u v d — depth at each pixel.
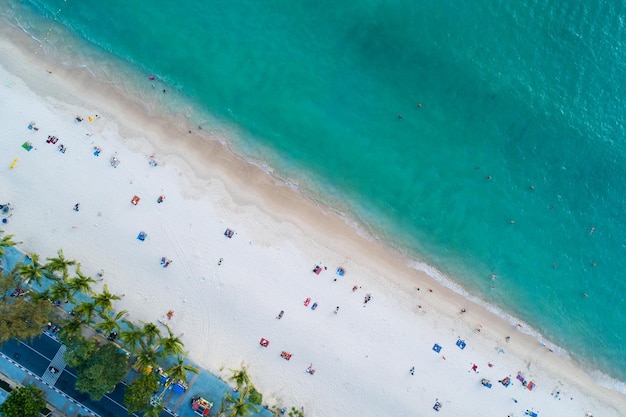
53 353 45.81
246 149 49.19
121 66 48.75
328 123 50.53
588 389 50.56
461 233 51.06
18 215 46.47
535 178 51.09
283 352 47.88
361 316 48.75
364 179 50.56
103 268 46.78
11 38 47.75
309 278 48.44
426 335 49.25
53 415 45.44
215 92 49.47
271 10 50.41
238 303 47.78
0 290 41.12
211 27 50.00
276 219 48.56
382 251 49.88
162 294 47.19
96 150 47.12
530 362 50.22
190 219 47.59
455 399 48.97
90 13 49.00
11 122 46.53
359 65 50.94
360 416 48.28
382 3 51.06
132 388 41.84
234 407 43.31
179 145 48.19
